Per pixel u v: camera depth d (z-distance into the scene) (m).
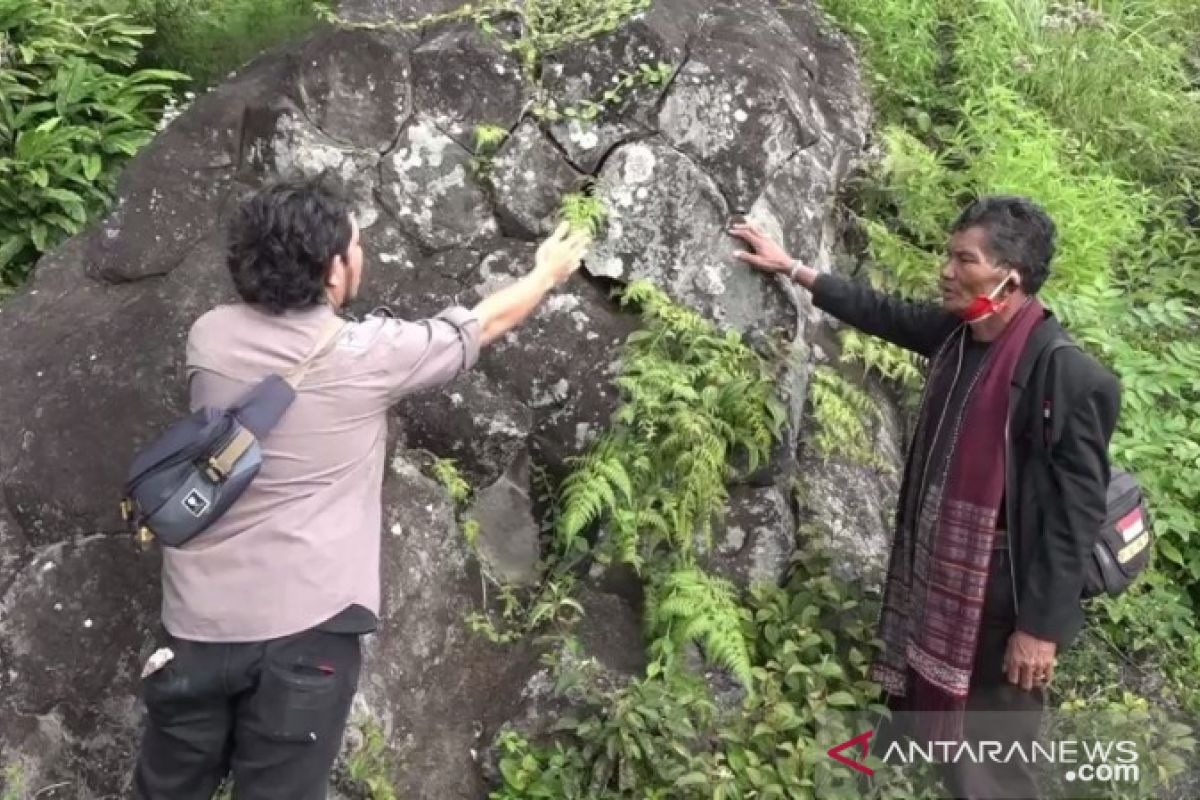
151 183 3.66
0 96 4.61
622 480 3.33
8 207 4.44
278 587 2.47
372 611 2.60
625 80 3.53
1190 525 4.13
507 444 3.54
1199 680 3.95
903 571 3.23
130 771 3.21
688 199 3.51
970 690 3.08
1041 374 2.80
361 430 2.53
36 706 3.25
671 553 3.46
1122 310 4.79
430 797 3.23
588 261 3.53
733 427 3.45
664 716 3.20
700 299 3.53
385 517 3.36
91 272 3.71
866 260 4.17
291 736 2.50
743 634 3.42
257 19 4.80
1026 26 5.57
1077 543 2.78
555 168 3.53
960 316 2.93
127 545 3.31
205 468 2.38
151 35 5.14
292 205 2.42
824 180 3.81
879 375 4.08
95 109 4.74
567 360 3.52
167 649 2.55
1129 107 5.63
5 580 3.33
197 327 2.55
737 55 3.63
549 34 3.63
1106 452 2.79
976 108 4.99
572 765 3.24
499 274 3.51
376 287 3.48
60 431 3.40
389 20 3.67
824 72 4.43
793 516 3.67
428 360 2.59
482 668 3.44
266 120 3.56
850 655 3.46
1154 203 5.50
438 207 3.54
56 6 4.95
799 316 3.59
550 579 3.52
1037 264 2.82
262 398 2.42
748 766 3.22
